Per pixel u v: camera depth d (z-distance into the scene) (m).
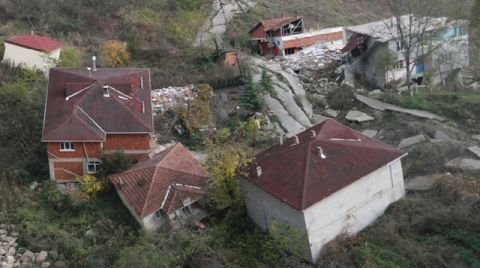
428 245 23.81
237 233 26.34
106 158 29.06
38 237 24.78
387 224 25.03
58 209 27.55
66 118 29.45
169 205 26.14
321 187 24.17
